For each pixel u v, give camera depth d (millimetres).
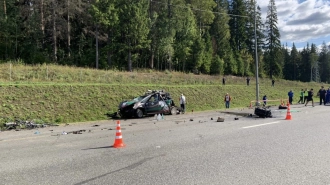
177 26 54156
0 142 8945
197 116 17594
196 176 4961
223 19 70562
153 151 7023
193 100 27859
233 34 80000
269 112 15320
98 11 41844
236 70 69562
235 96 34688
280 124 12016
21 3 44375
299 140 8250
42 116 15742
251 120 14023
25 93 17656
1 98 16234
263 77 74562
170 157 6363
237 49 77688
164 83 35531
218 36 70875
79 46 49125
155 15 50844
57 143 8523
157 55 55281
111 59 50844
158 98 19203
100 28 47312
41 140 9180
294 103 31922
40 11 42656
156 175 5055
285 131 10000
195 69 60375
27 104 16500
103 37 46188
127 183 4645
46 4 41125
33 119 14883
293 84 60844
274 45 75500
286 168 5418
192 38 58562
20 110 15633
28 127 13039
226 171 5242
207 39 64750
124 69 47750
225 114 18531
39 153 7086
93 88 21891
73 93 19797
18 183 4754
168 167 5555
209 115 18016
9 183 4766
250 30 79688
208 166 5586
